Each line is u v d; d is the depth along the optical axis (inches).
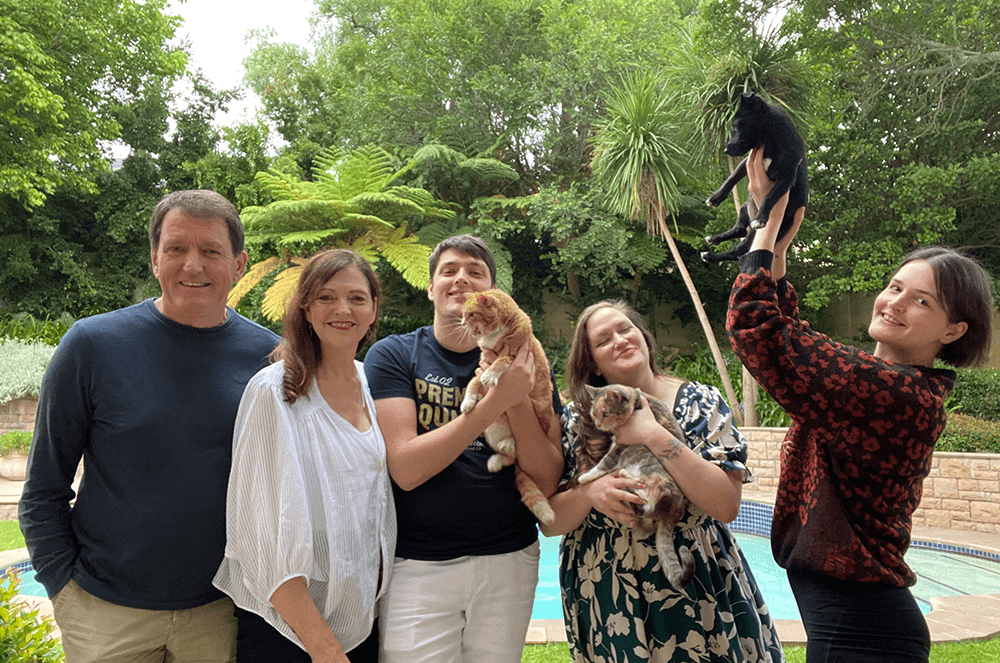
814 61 398.3
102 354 67.2
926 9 374.3
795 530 63.7
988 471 252.7
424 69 563.2
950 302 59.1
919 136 405.7
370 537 66.1
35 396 418.3
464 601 71.4
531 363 71.3
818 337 61.4
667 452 69.3
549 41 539.8
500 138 543.8
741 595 71.2
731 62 327.3
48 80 466.3
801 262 496.4
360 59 650.8
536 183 587.8
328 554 63.5
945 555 234.1
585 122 528.7
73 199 679.7
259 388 64.6
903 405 56.9
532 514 78.7
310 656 61.8
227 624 69.8
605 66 510.6
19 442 342.3
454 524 71.6
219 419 68.5
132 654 65.9
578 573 75.8
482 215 516.1
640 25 558.3
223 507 67.7
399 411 72.8
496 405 66.8
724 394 414.9
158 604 65.4
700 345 589.3
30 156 474.6
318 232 477.1
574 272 536.1
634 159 366.9
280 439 63.0
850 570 57.8
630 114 378.0
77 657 65.8
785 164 60.0
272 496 62.4
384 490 69.0
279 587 60.2
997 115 408.8
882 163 420.5
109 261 687.1
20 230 657.6
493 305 69.6
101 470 66.4
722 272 565.3
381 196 464.8
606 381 85.2
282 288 473.1
